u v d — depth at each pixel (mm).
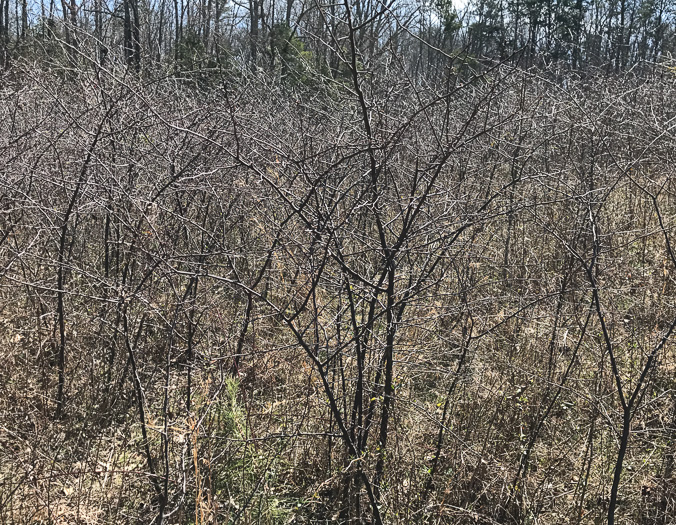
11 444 3715
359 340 3102
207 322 4219
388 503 3375
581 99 5820
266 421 3809
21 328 4539
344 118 4031
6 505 3105
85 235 5215
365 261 3736
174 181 3525
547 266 5047
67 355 4375
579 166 4992
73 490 3312
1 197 3916
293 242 2934
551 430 3891
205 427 3537
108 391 4145
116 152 4004
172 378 4113
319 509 3436
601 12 28688
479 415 3865
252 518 3217
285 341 4367
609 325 3953
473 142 4016
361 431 3303
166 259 3318
